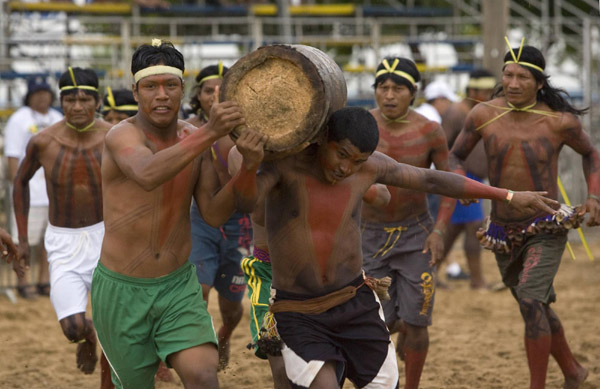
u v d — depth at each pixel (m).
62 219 17.91
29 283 32.62
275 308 12.27
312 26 53.12
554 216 16.86
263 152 11.05
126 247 12.84
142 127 12.80
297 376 11.91
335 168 11.80
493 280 34.16
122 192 12.81
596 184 17.30
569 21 53.12
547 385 18.80
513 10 56.34
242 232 18.91
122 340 12.96
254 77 11.31
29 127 30.58
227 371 20.48
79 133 18.12
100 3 47.97
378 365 12.40
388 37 47.94
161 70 12.50
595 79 46.12
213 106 11.02
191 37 47.72
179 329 12.72
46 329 26.16
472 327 25.55
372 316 12.47
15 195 18.42
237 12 48.22
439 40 47.66
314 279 12.20
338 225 12.23
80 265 17.69
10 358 22.55
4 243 16.34
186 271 13.14
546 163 17.56
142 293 12.84
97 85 18.25
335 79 11.49
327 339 12.09
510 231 17.42
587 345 22.47
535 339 16.55
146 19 45.28
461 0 51.72
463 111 26.94
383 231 17.95
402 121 18.39
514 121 17.73
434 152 18.41
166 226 12.87
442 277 34.94
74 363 22.03
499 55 41.41
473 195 12.75
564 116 17.47
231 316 19.58
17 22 46.44
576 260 38.22
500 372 20.28
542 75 17.34
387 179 12.65
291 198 12.15
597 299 29.62
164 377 19.59
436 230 17.64
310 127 11.14
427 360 21.66
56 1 47.09
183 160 11.24
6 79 43.03
